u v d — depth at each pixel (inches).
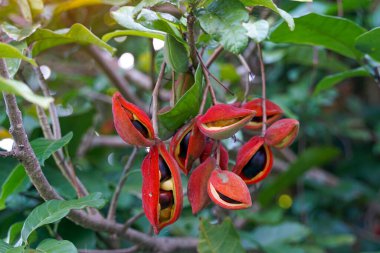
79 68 58.4
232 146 38.0
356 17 51.9
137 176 44.2
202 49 34.2
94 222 35.6
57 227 38.1
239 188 28.9
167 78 35.7
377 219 71.7
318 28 36.9
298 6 44.6
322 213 69.3
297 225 51.9
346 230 67.3
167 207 29.3
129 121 28.5
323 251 56.1
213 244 37.1
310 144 71.7
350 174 73.7
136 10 29.9
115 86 51.2
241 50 29.0
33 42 35.2
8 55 27.1
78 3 37.4
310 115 64.5
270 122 33.5
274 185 52.3
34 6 34.8
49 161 39.6
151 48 42.2
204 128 29.6
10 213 39.3
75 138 44.2
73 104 53.5
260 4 30.3
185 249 41.5
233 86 51.6
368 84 76.9
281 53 49.9
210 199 30.3
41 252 29.3
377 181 72.6
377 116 74.2
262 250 46.9
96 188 40.0
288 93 63.7
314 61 49.2
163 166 29.2
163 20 31.0
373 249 68.2
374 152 74.0
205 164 30.3
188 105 30.6
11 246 30.5
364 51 36.3
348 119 72.8
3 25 32.9
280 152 63.6
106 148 56.8
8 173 39.2
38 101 24.2
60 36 33.7
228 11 29.6
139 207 44.2
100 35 41.9
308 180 68.1
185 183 41.9
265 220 51.1
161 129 31.2
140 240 38.8
